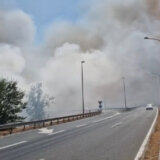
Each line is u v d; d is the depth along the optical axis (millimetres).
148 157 13359
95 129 30484
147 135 22969
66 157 14680
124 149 16531
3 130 32438
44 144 20109
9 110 44156
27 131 30578
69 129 31562
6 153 16859
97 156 14625
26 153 16516
